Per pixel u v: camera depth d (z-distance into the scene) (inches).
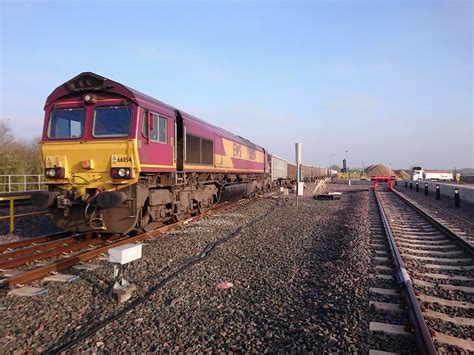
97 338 178.2
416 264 318.3
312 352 161.3
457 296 237.9
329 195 1055.6
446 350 163.5
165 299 231.3
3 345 173.2
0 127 1384.1
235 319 200.8
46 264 312.5
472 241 433.4
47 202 373.1
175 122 483.5
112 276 275.3
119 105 386.0
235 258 337.4
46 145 394.0
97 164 379.6
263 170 1203.9
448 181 2864.2
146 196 399.5
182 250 363.9
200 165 584.1
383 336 176.7
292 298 234.1
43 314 208.4
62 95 402.3
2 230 504.1
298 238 437.4
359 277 268.5
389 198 1175.6
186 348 169.8
